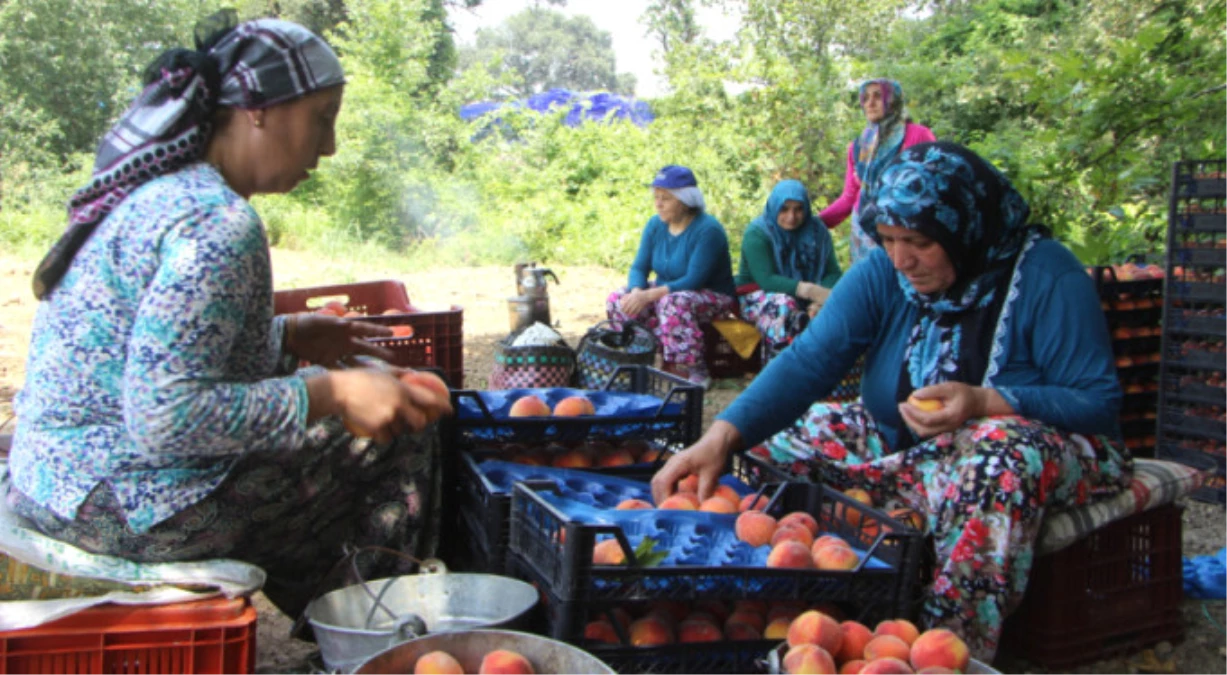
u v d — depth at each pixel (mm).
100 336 2318
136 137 2334
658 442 3879
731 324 7172
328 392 2332
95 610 2238
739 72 14391
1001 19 19062
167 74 2318
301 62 2400
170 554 2465
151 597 2293
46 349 2387
